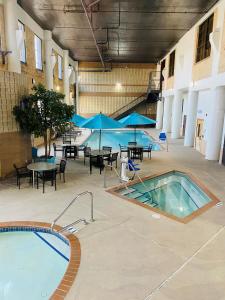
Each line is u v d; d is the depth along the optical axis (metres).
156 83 23.61
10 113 7.27
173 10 10.30
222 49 8.84
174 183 7.97
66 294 2.92
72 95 22.72
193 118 13.00
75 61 23.05
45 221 4.72
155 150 12.17
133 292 2.98
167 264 3.51
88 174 7.84
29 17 10.86
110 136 18.97
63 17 11.16
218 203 5.69
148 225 4.61
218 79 9.16
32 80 11.54
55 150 10.05
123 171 7.23
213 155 10.02
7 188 6.44
